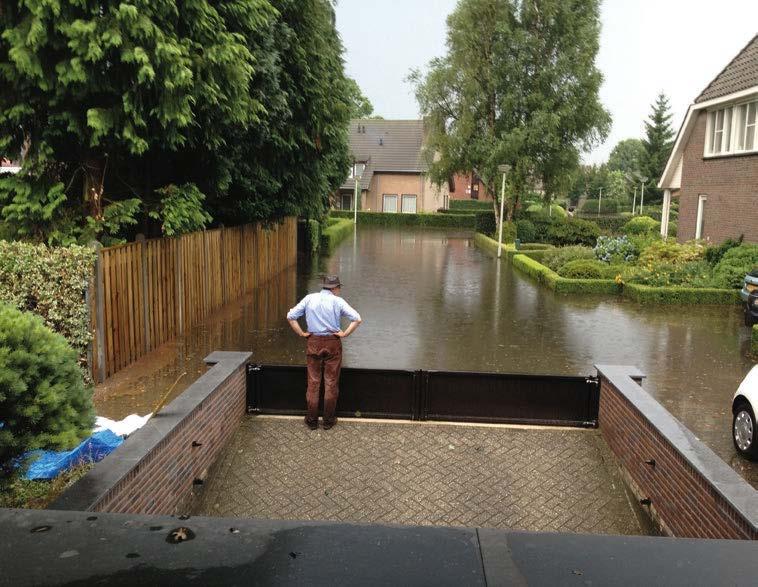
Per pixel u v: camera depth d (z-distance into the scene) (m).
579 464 6.75
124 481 4.27
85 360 8.83
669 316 15.60
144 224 12.18
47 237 9.86
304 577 1.73
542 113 34.47
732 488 4.31
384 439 7.21
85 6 8.35
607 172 82.00
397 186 56.75
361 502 5.91
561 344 12.60
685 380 10.26
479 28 36.34
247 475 6.36
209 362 7.46
